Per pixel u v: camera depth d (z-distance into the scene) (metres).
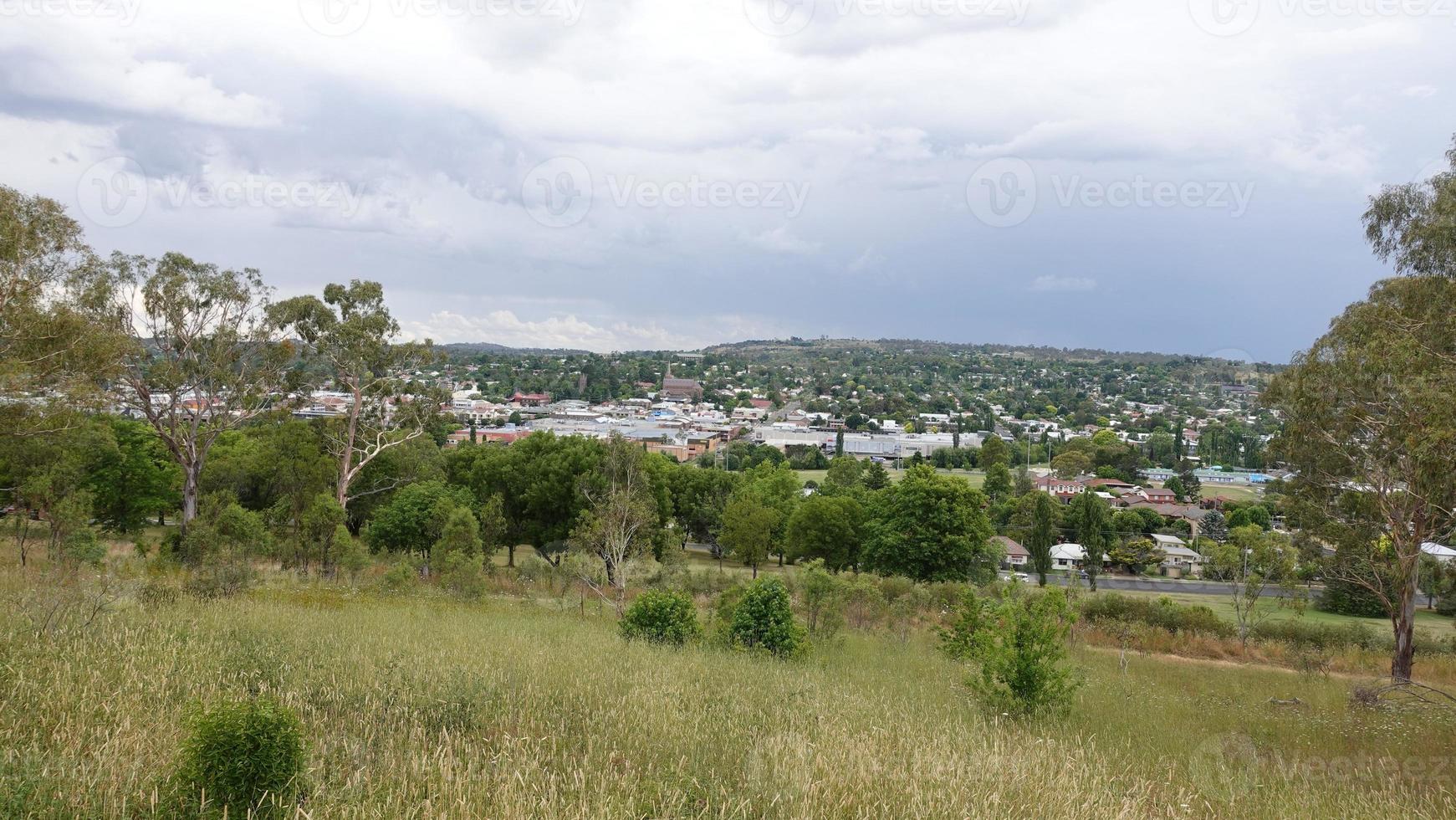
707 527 57.47
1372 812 8.27
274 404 38.97
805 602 21.14
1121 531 78.62
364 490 46.22
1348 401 17.91
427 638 13.49
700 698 10.20
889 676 14.80
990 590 33.03
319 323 39.34
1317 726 13.29
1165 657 25.70
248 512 25.75
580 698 9.44
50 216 19.22
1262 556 30.97
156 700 7.71
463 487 44.03
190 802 5.02
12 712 6.74
